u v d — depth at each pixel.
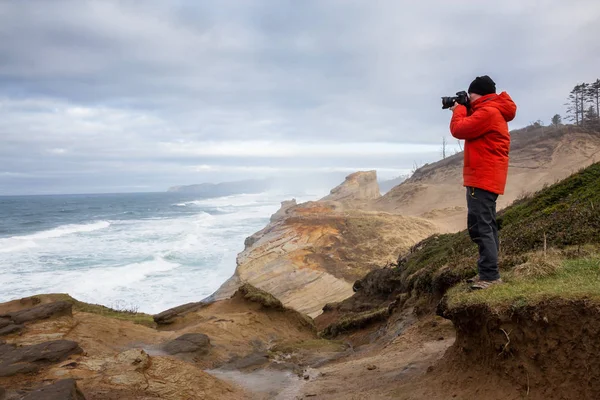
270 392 6.73
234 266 32.91
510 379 4.29
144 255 36.16
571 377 3.77
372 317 13.58
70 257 35.19
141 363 5.95
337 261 29.42
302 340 10.92
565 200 10.72
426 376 5.55
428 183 81.62
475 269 9.02
